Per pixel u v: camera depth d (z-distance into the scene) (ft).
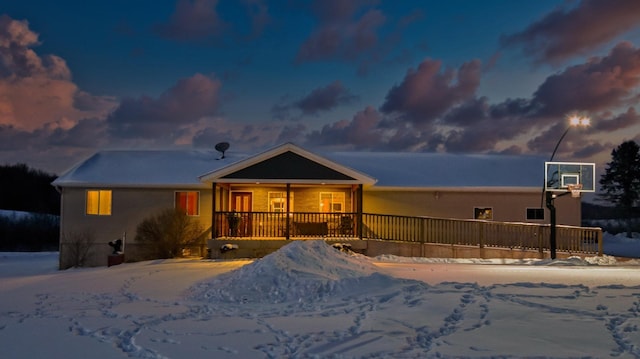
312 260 45.73
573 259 61.87
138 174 81.00
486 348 23.98
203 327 29.07
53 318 31.81
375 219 79.20
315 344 25.14
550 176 69.41
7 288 44.83
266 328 28.68
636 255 87.86
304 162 70.64
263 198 82.28
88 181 77.82
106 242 78.13
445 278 43.06
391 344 24.89
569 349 23.76
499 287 37.81
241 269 44.70
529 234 78.02
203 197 79.15
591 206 204.85
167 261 64.54
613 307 31.60
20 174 231.30
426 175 84.89
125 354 24.14
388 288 37.81
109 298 38.75
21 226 160.56
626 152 176.76
